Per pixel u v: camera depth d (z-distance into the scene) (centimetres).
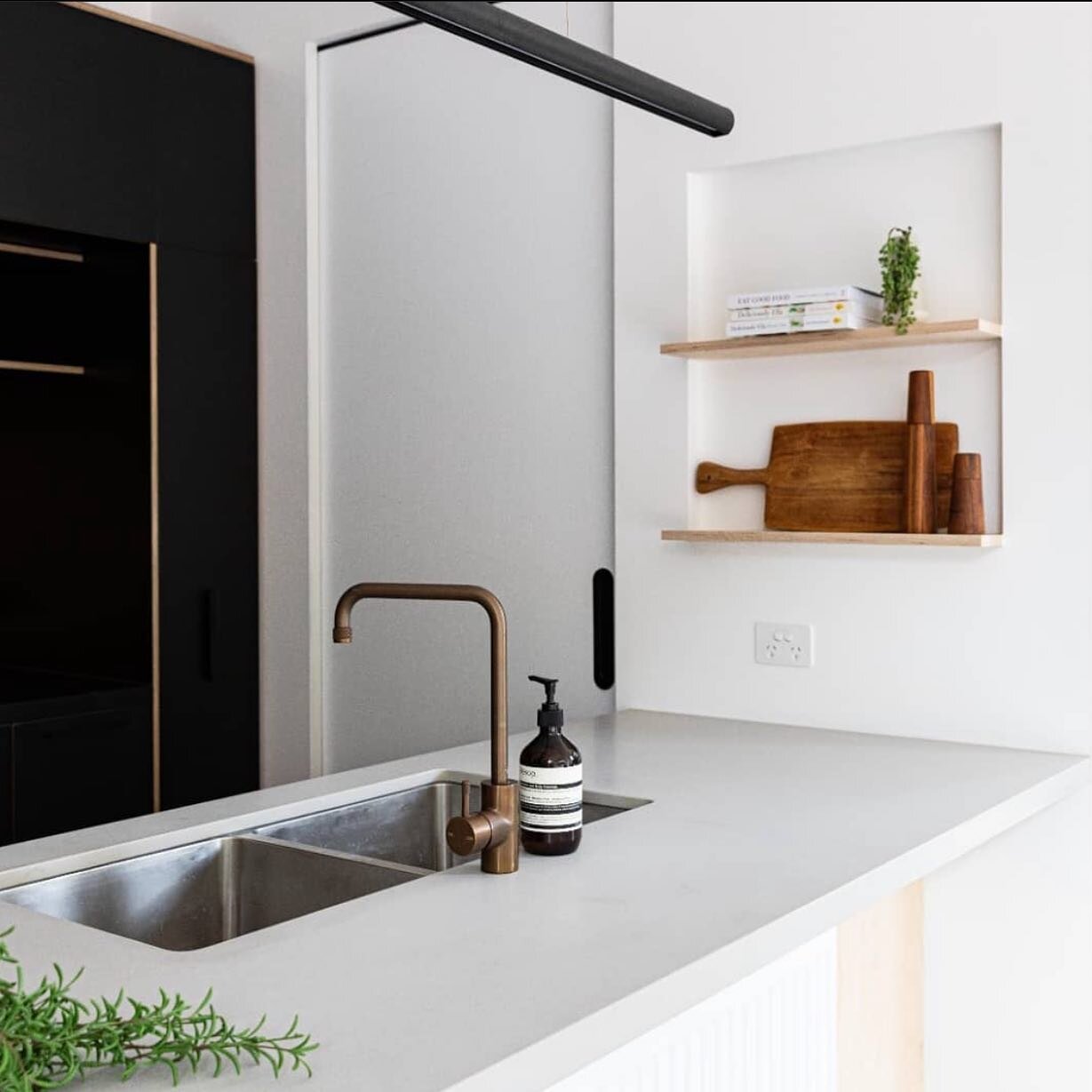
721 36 260
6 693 297
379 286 321
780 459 256
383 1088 102
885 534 231
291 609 332
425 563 315
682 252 265
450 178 307
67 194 288
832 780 208
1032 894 231
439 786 219
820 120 248
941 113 235
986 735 235
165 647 314
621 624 278
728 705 265
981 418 236
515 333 298
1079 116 221
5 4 275
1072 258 223
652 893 151
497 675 161
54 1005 101
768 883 154
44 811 289
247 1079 104
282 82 329
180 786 318
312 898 176
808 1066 195
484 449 304
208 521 324
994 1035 236
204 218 321
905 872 167
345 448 328
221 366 326
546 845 166
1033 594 229
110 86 297
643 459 273
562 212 289
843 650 251
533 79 292
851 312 230
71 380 326
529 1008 118
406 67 313
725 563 264
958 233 238
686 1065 166
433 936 137
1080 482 224
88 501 324
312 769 330
